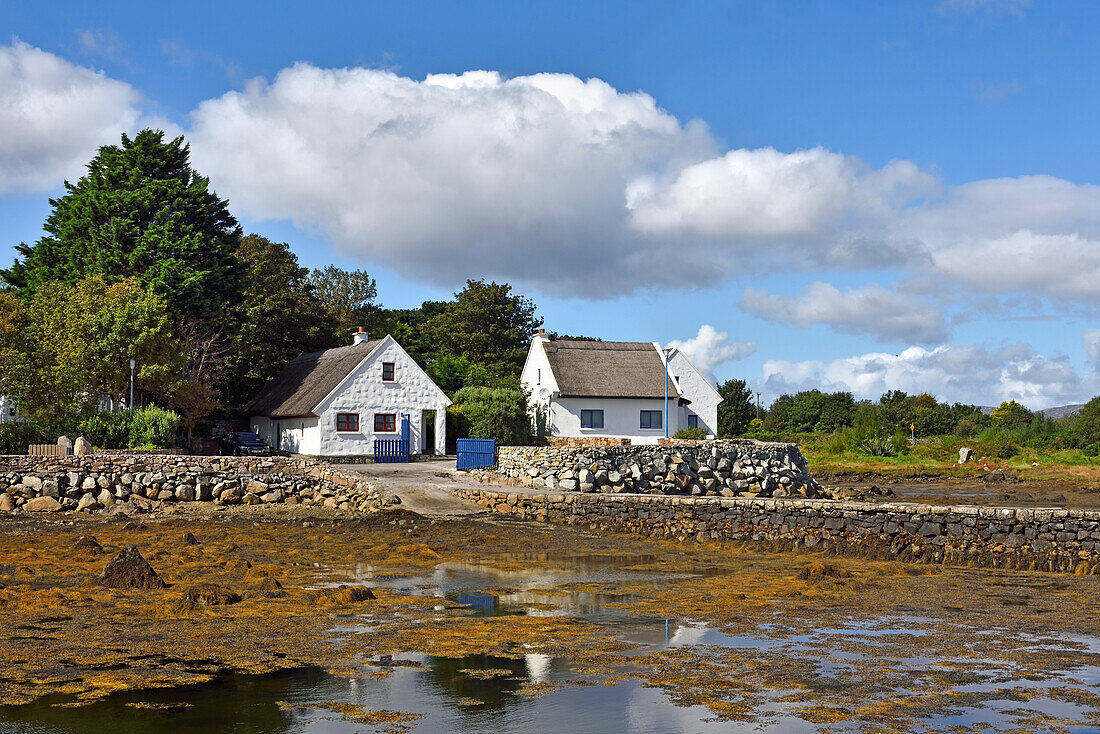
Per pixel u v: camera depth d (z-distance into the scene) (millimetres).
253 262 65688
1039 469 52781
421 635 12883
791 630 13500
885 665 11414
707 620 14203
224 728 8781
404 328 78000
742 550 24438
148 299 44688
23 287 57188
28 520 29641
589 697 9922
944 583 18625
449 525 28016
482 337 81125
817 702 9812
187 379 51406
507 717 9211
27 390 41938
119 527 28062
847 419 95250
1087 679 10797
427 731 8766
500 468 37625
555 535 26750
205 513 31859
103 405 45969
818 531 24344
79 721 8945
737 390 88000
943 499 39312
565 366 62906
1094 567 20078
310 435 50406
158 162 54188
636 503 28203
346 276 88562
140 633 12820
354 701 9695
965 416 93625
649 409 63188
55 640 12352
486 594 16547
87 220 51812
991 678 10828
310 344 66625
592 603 15664
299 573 19141
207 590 15188
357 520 29438
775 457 42625
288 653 11766
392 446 48469
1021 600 16469
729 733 8789
